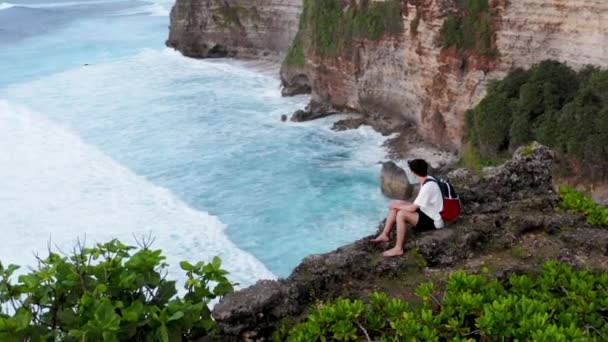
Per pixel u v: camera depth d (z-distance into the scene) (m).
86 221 32.34
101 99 55.19
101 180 37.62
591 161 30.47
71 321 7.77
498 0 36.91
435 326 8.52
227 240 30.23
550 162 13.43
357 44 47.53
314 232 31.16
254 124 48.47
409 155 41.25
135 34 87.56
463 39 39.09
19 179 37.59
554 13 34.53
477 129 36.59
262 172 39.00
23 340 7.63
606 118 30.09
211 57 71.56
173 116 50.44
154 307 7.92
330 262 10.36
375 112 47.44
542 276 9.72
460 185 13.08
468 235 10.84
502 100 35.50
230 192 36.06
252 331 9.12
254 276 26.94
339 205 34.22
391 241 11.14
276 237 30.66
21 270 27.62
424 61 42.16
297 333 8.65
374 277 10.25
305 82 55.84
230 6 69.75
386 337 8.49
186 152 42.47
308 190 36.25
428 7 41.12
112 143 44.12
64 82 60.91
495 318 8.24
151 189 36.28
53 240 30.34
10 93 56.69
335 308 8.80
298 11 63.81
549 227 11.31
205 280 8.83
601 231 11.19
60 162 40.47
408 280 10.15
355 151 42.56
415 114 44.31
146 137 45.47
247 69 66.12
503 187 12.96
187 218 32.59
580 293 9.20
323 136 45.53
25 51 76.50
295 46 55.84
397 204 11.21
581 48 33.59
